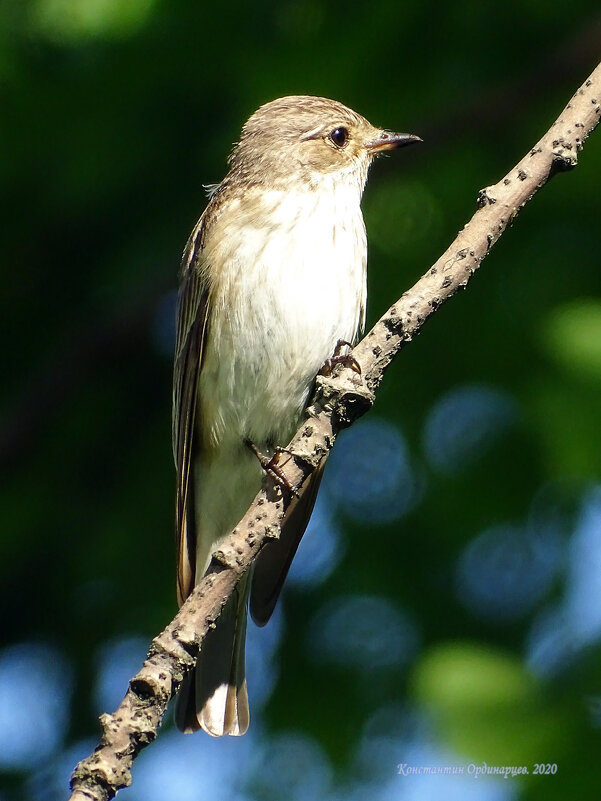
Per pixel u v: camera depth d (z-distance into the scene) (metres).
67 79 11.61
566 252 11.54
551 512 11.19
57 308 12.75
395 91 12.00
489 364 11.49
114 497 12.40
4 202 12.27
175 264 12.16
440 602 11.49
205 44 11.62
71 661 12.01
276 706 11.39
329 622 11.60
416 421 11.60
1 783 11.55
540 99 12.00
